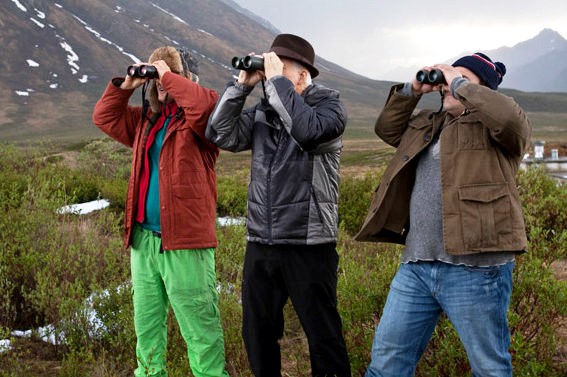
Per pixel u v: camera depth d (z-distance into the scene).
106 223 7.98
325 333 3.23
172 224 3.45
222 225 8.58
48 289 4.90
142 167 3.59
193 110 3.38
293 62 3.31
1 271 5.16
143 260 3.63
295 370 4.02
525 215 6.23
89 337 4.52
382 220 3.04
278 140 3.29
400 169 2.93
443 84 2.85
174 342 4.27
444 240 2.66
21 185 10.88
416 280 2.85
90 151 16.45
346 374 3.30
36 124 198.38
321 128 3.05
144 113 3.66
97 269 5.52
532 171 9.21
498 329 2.71
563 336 4.16
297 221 3.18
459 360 3.41
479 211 2.63
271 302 3.33
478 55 2.90
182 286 3.50
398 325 2.88
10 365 4.16
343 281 4.24
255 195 3.31
